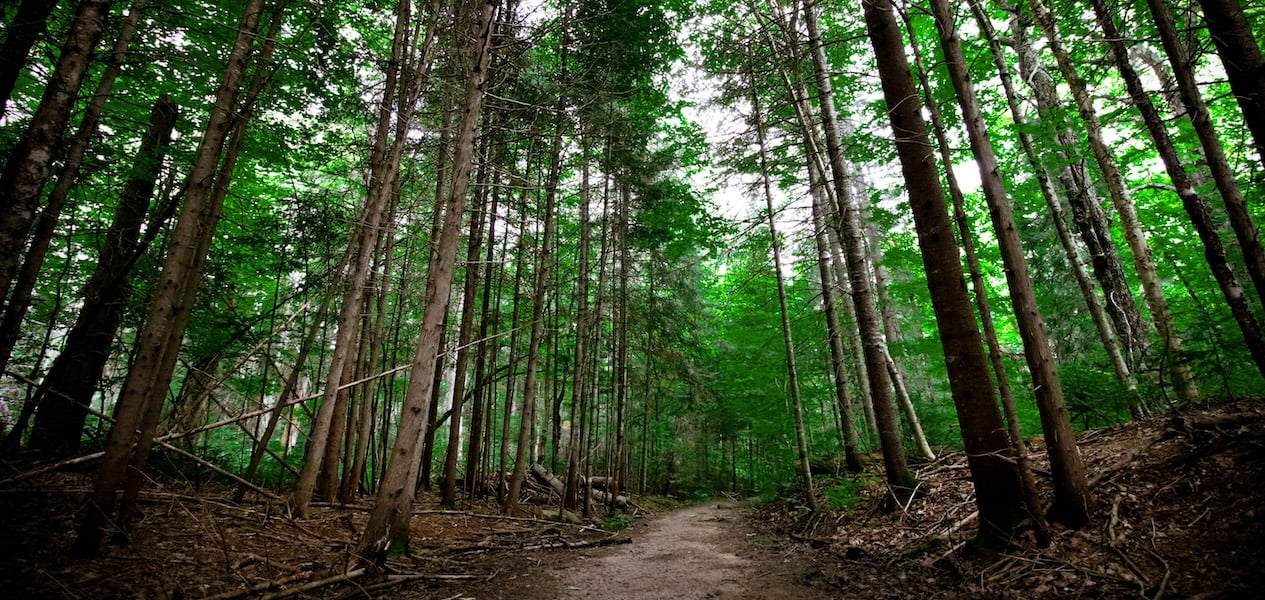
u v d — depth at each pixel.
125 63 5.81
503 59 8.31
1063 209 12.54
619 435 14.96
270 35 6.77
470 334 11.42
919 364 15.39
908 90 5.86
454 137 9.05
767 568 6.04
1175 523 4.25
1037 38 8.98
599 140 12.03
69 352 7.71
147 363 5.12
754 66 9.63
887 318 14.27
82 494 6.38
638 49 10.59
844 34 9.88
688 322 17.14
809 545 7.29
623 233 14.49
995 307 12.29
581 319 13.11
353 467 9.78
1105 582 3.80
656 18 10.34
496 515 10.22
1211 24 4.13
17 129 6.34
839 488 8.38
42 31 5.12
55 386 8.36
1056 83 9.66
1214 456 4.80
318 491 9.20
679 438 27.38
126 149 8.41
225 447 15.66
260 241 9.51
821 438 16.20
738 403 19.22
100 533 4.88
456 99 8.95
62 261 9.34
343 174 9.94
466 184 6.86
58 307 8.62
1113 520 4.50
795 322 13.77
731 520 11.98
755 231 11.00
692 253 17.58
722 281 23.67
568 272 16.02
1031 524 4.81
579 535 9.70
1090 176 10.64
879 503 7.84
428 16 8.38
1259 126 3.89
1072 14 7.76
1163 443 5.58
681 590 5.20
